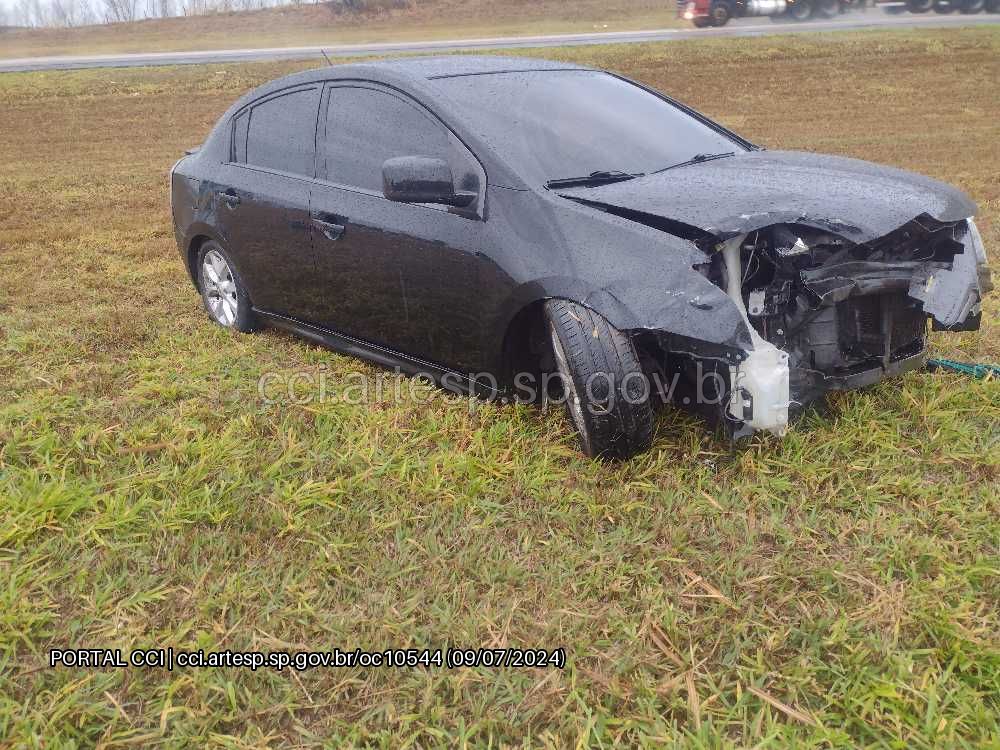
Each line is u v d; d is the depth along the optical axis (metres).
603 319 3.15
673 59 25.12
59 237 8.59
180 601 2.71
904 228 3.41
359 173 4.16
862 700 2.20
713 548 2.90
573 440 3.59
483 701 2.25
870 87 20.84
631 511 3.09
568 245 3.24
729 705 2.24
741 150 4.34
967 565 2.71
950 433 3.48
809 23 30.22
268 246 4.66
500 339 3.54
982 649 2.32
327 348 4.83
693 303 2.91
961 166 11.46
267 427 3.86
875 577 2.70
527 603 2.66
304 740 2.19
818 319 3.34
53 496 3.16
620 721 2.17
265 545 2.98
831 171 3.78
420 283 3.80
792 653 2.41
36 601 2.70
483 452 3.48
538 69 4.39
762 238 3.25
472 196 3.57
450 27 42.81
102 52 38.19
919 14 31.11
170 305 5.95
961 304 3.55
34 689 2.34
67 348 4.98
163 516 3.12
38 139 17.69
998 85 20.30
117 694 2.35
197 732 2.21
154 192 11.62
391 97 4.07
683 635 2.47
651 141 4.03
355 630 2.56
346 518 3.09
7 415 3.95
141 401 4.14
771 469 3.32
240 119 5.03
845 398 3.77
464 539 2.97
